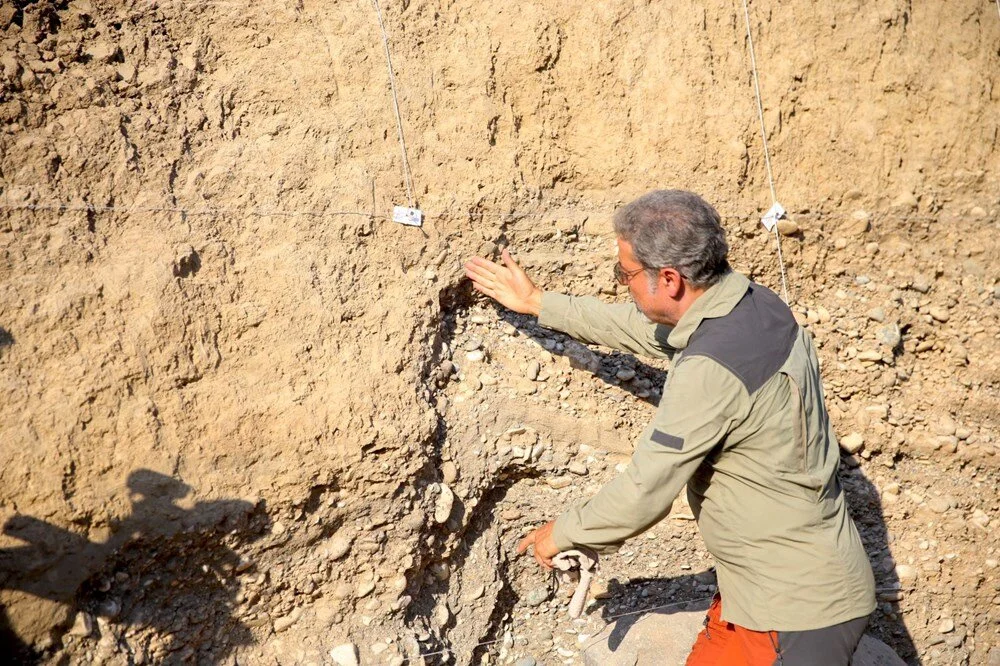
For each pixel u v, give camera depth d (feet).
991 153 11.93
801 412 6.70
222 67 9.32
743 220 10.93
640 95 10.78
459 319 10.09
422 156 9.85
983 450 10.84
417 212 9.57
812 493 6.88
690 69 10.85
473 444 9.50
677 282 6.90
